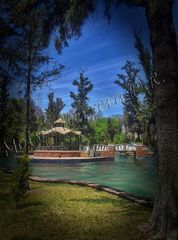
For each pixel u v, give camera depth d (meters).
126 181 16.55
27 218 7.03
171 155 5.82
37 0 10.23
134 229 6.10
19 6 10.64
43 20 10.64
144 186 14.39
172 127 5.85
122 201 8.80
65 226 6.40
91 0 8.78
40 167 26.30
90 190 10.62
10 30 11.42
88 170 23.45
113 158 33.69
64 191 10.34
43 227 6.35
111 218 6.97
